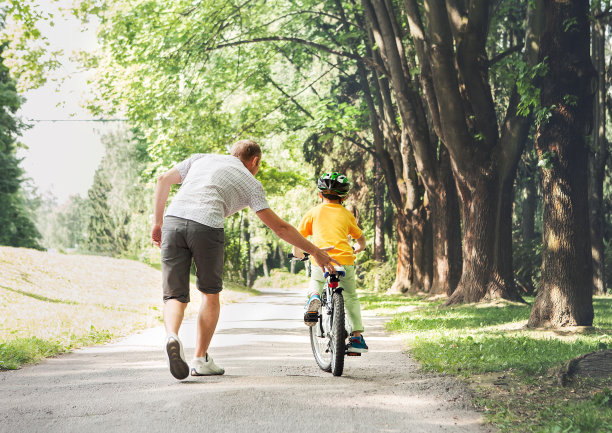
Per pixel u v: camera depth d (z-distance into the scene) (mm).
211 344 10414
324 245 7293
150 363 7836
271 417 4727
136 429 4410
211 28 25141
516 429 4547
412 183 28672
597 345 10008
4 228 40562
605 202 33188
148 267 31594
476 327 13422
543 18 16031
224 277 52531
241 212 52469
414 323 14078
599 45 27672
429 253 29062
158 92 25734
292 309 21312
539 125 12953
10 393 5711
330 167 33781
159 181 6301
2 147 39156
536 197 35000
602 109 28234
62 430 4395
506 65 24812
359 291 38969
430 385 6141
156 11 24766
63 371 7129
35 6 19125
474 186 19266
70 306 16984
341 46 28594
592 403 5328
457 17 17906
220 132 30156
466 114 18719
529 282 30516
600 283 29625
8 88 39031
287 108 32438
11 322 12227
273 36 26531
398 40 23172
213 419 4645
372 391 5793
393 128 28922
